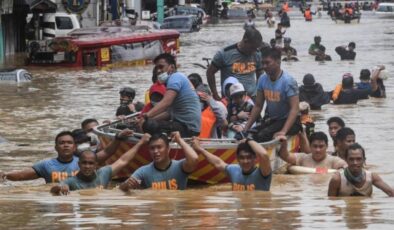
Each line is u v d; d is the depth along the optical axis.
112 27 76.12
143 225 16.36
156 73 25.69
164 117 24.52
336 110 41.59
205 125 25.73
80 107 43.12
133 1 133.88
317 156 25.75
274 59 25.42
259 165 21.94
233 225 16.25
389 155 28.91
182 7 152.25
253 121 25.98
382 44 95.75
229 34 117.69
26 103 45.28
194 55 81.12
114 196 20.75
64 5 97.94
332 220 16.70
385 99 45.66
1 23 81.19
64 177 23.14
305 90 41.84
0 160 28.31
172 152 22.67
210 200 19.91
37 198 20.42
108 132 25.59
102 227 16.23
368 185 20.91
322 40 105.12
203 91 27.19
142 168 22.23
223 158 23.44
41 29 86.12
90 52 69.94
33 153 29.75
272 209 18.34
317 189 22.48
